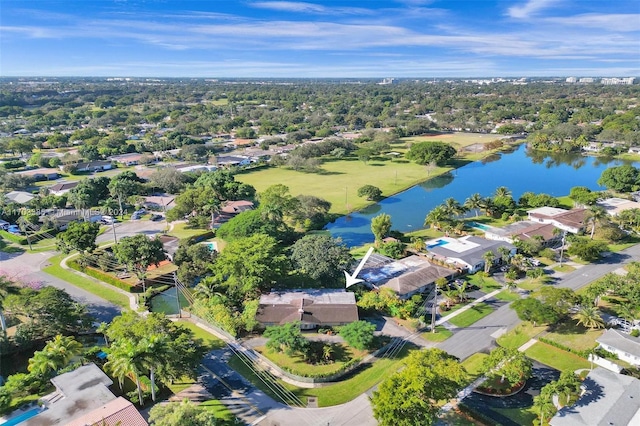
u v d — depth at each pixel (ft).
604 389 205.77
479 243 399.24
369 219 516.32
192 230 464.65
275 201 464.24
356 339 250.57
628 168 565.53
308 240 350.84
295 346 247.70
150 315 247.50
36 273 367.86
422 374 196.34
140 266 352.90
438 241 423.64
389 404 185.37
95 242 427.33
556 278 348.59
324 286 328.90
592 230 431.43
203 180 577.02
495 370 222.48
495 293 327.26
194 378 227.40
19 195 556.92
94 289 341.21
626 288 290.35
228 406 216.74
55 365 228.84
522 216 494.18
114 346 228.22
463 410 210.38
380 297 302.66
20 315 280.10
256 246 315.99
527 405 213.66
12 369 247.91
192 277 346.74
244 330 281.54
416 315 295.48
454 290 325.21
